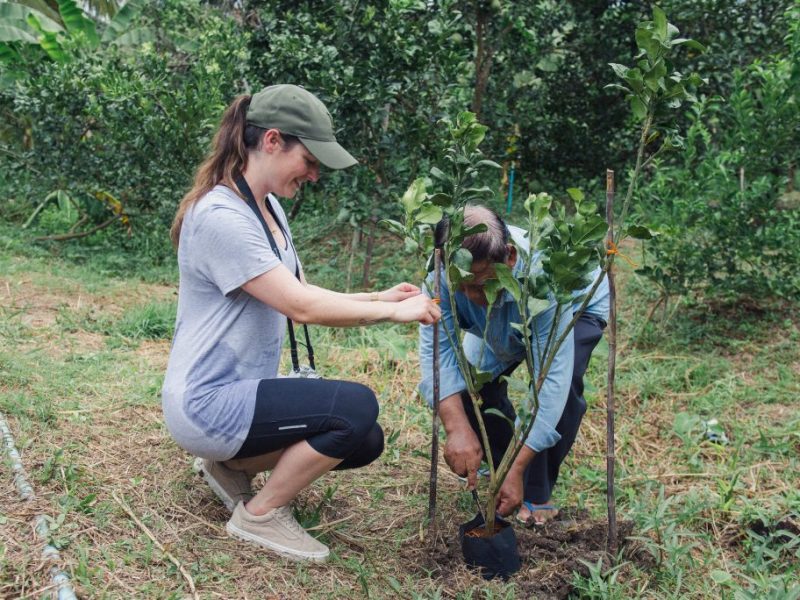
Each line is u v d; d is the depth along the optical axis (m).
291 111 2.29
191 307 2.41
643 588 2.50
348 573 2.48
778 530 2.88
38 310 5.16
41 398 3.42
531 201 2.28
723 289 5.22
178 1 8.12
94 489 2.72
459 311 2.76
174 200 7.00
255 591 2.29
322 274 6.52
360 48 5.84
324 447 2.37
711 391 4.33
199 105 6.71
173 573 2.30
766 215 5.12
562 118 7.86
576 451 3.67
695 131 5.20
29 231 8.08
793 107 4.87
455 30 5.71
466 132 2.28
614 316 2.45
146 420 3.40
